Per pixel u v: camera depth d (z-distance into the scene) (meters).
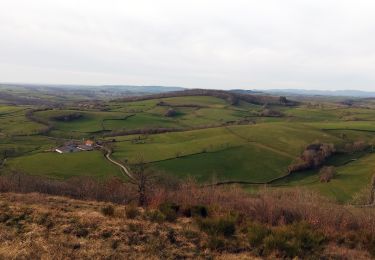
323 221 25.58
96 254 13.88
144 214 20.95
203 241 16.88
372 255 17.56
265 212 27.83
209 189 58.53
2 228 16.09
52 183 56.84
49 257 12.99
